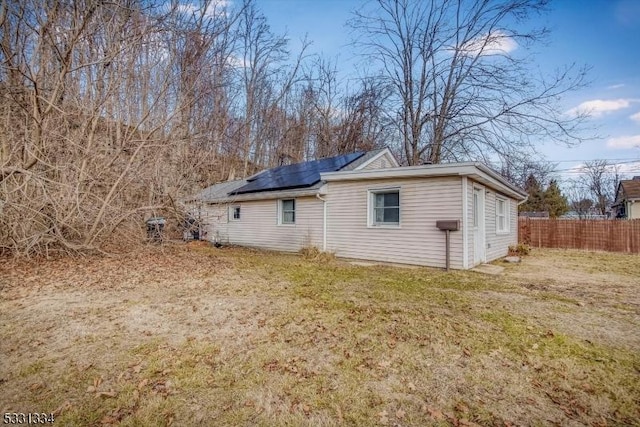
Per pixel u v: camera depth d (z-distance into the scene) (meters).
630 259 10.46
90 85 9.15
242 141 22.64
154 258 8.71
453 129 17.09
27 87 7.70
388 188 8.88
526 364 3.01
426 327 3.86
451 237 7.80
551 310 4.57
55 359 3.07
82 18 8.07
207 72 13.56
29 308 4.55
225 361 3.04
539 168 15.69
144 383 2.66
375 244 9.16
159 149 9.50
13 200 6.92
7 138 7.57
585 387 2.64
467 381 2.73
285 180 12.23
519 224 15.27
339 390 2.60
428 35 17.59
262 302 4.89
